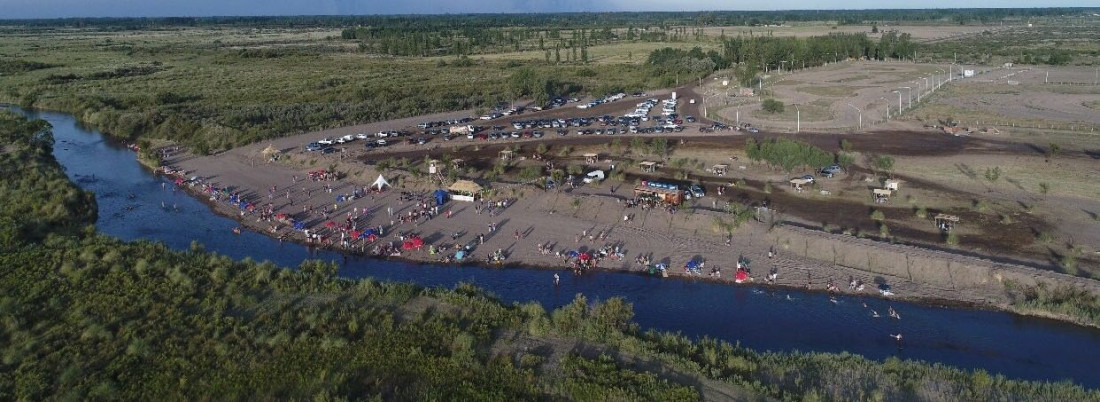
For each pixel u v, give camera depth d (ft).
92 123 597.93
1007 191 339.16
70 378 184.65
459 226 317.42
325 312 222.48
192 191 396.16
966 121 510.99
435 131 533.14
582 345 204.64
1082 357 203.41
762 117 553.23
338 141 490.08
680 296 248.11
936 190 344.28
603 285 258.37
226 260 264.93
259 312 224.53
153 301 229.25
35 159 431.02
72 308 224.74
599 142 477.36
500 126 555.28
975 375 184.96
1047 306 224.74
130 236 321.32
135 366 191.72
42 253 269.44
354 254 291.17
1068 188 339.36
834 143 454.81
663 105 628.69
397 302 233.14
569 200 337.52
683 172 388.98
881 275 254.88
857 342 215.31
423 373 188.65
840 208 321.32
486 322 217.36
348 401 173.78
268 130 519.60
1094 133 457.68
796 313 233.14
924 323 224.12
